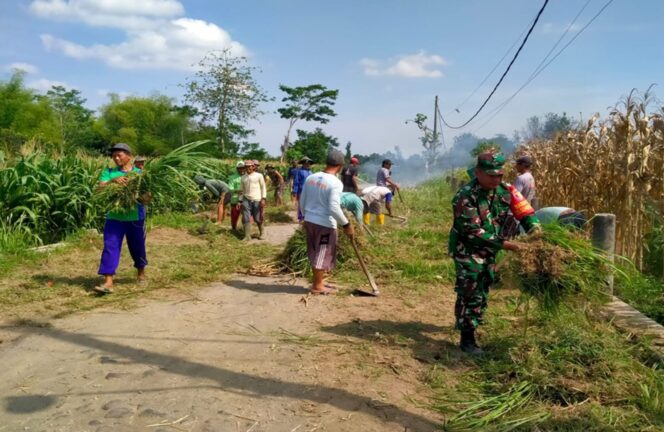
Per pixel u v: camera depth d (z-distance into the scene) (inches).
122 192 231.0
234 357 165.3
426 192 843.4
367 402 135.3
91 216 374.0
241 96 1521.9
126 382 146.2
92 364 158.4
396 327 195.0
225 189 481.4
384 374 152.9
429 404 134.7
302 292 248.5
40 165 376.8
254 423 124.5
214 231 437.7
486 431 120.0
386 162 524.4
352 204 358.9
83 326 192.4
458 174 925.8
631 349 164.1
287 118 2272.4
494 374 149.9
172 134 2143.2
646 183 270.7
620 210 289.3
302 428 122.3
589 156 327.6
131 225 240.4
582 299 163.8
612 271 183.8
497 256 195.6
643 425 121.1
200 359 163.3
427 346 174.9
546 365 149.1
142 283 253.6
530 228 168.1
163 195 252.4
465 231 159.5
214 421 125.0
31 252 298.5
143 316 205.8
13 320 196.1
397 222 507.8
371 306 223.5
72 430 120.3
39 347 171.3
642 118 271.0
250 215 411.5
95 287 232.8
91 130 2155.5
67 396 137.3
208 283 263.6
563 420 123.3
